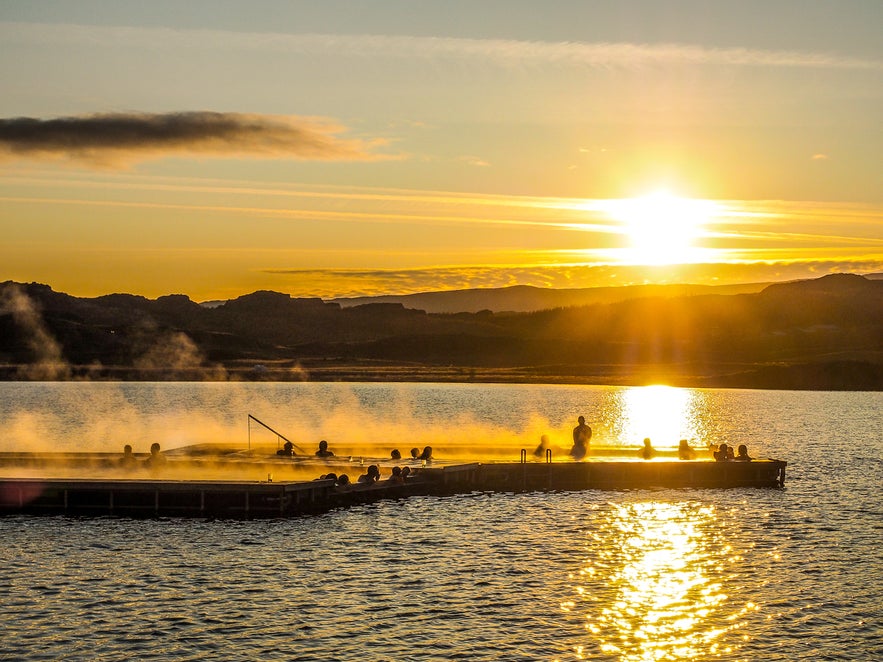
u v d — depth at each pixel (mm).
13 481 48156
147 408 137500
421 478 54500
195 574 36625
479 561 39062
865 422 117438
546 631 30766
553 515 48625
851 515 49438
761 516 49000
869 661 28578
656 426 112875
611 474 57844
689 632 30828
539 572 37500
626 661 28469
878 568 38500
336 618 31688
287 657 28344
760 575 37375
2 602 32781
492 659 28391
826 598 34375
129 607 32469
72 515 47156
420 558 39469
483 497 53562
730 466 59062
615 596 34438
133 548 40531
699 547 41969
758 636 30531
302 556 39562
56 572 36656
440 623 31359
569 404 155125
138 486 47812
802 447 85688
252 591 34531
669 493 55844
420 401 160625
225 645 29172
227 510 47688
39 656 28125
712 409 143500
